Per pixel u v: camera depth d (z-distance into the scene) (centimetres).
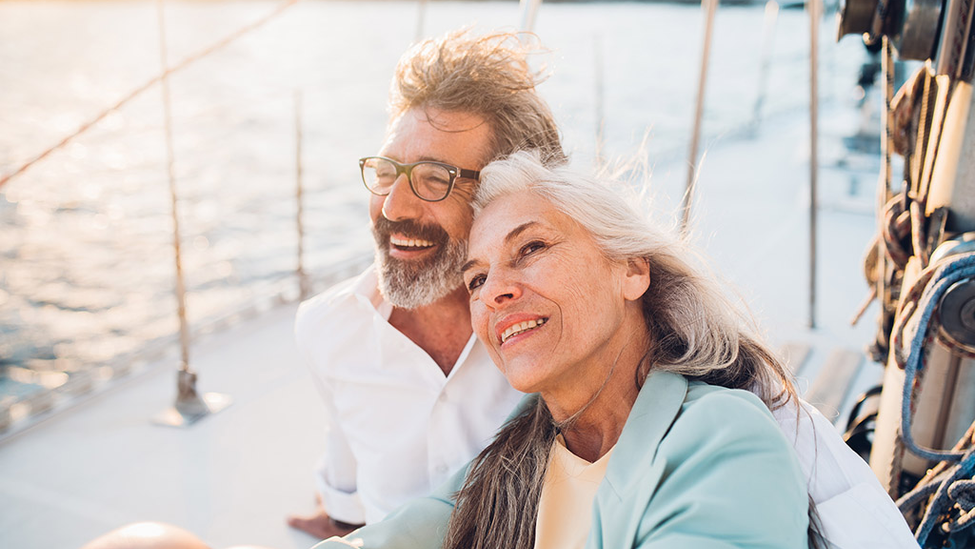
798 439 99
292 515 181
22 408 232
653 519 86
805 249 351
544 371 98
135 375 258
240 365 265
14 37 3703
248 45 3020
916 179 143
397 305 135
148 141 1414
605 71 1362
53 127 1564
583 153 122
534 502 110
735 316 108
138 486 198
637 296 104
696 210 125
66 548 174
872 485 97
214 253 837
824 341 254
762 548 80
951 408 131
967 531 124
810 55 236
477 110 125
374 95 1817
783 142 588
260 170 1218
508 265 102
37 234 916
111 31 3988
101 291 760
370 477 150
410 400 145
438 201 126
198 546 117
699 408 93
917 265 133
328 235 877
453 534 115
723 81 1219
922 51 131
